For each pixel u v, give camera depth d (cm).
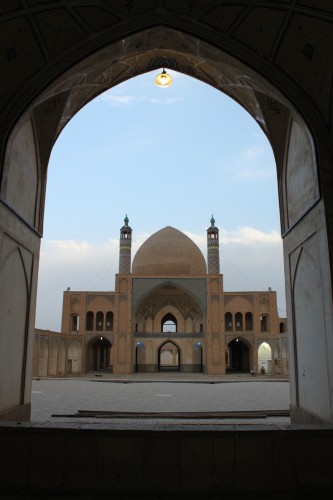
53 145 508
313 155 405
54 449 316
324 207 383
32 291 470
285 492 309
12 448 318
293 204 475
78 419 630
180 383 1373
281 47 400
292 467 313
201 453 313
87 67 438
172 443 313
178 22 411
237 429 319
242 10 388
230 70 465
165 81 536
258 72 417
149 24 412
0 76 387
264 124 519
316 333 403
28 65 399
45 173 505
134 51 457
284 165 502
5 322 394
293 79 412
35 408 741
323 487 312
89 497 302
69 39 403
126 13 398
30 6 366
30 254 464
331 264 370
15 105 398
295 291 471
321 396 388
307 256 430
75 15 388
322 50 380
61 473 312
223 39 414
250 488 309
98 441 315
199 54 455
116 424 335
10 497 302
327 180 389
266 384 1350
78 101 516
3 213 385
